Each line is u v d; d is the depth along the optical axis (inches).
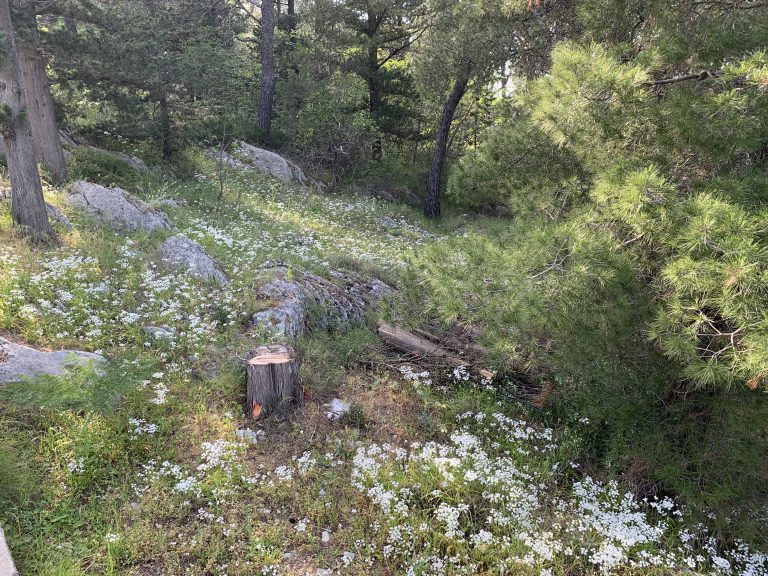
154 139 639.1
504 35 477.4
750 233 151.9
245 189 627.5
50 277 269.3
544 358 231.6
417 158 1037.2
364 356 288.7
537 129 265.0
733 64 189.8
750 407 187.9
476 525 188.9
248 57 979.3
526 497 199.2
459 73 635.5
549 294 195.6
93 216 363.6
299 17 983.6
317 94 813.9
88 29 536.1
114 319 261.4
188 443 203.5
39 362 207.5
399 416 245.1
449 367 286.7
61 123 548.1
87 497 173.9
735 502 207.0
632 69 189.5
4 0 286.7
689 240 155.3
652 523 209.5
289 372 226.7
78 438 185.2
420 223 729.6
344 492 194.4
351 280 384.2
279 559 165.0
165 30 629.6
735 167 203.9
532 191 259.4
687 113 181.2
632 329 197.5
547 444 238.1
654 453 211.9
